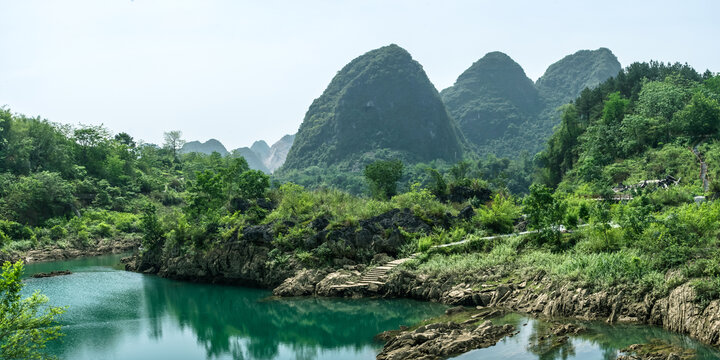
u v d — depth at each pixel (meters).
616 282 26.00
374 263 39.41
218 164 143.75
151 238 56.31
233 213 53.22
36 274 53.44
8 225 73.56
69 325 33.84
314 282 38.56
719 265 22.86
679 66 128.12
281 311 34.75
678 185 61.28
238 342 29.64
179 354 27.72
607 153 92.44
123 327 33.31
